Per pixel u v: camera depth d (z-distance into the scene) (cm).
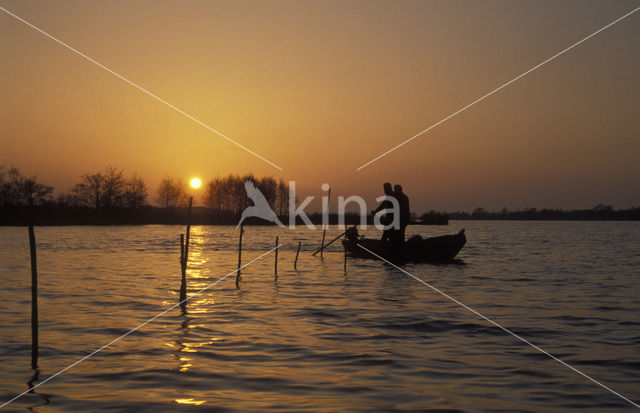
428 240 2783
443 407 712
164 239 5034
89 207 8744
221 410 696
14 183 8125
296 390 775
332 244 4431
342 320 1269
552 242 4984
